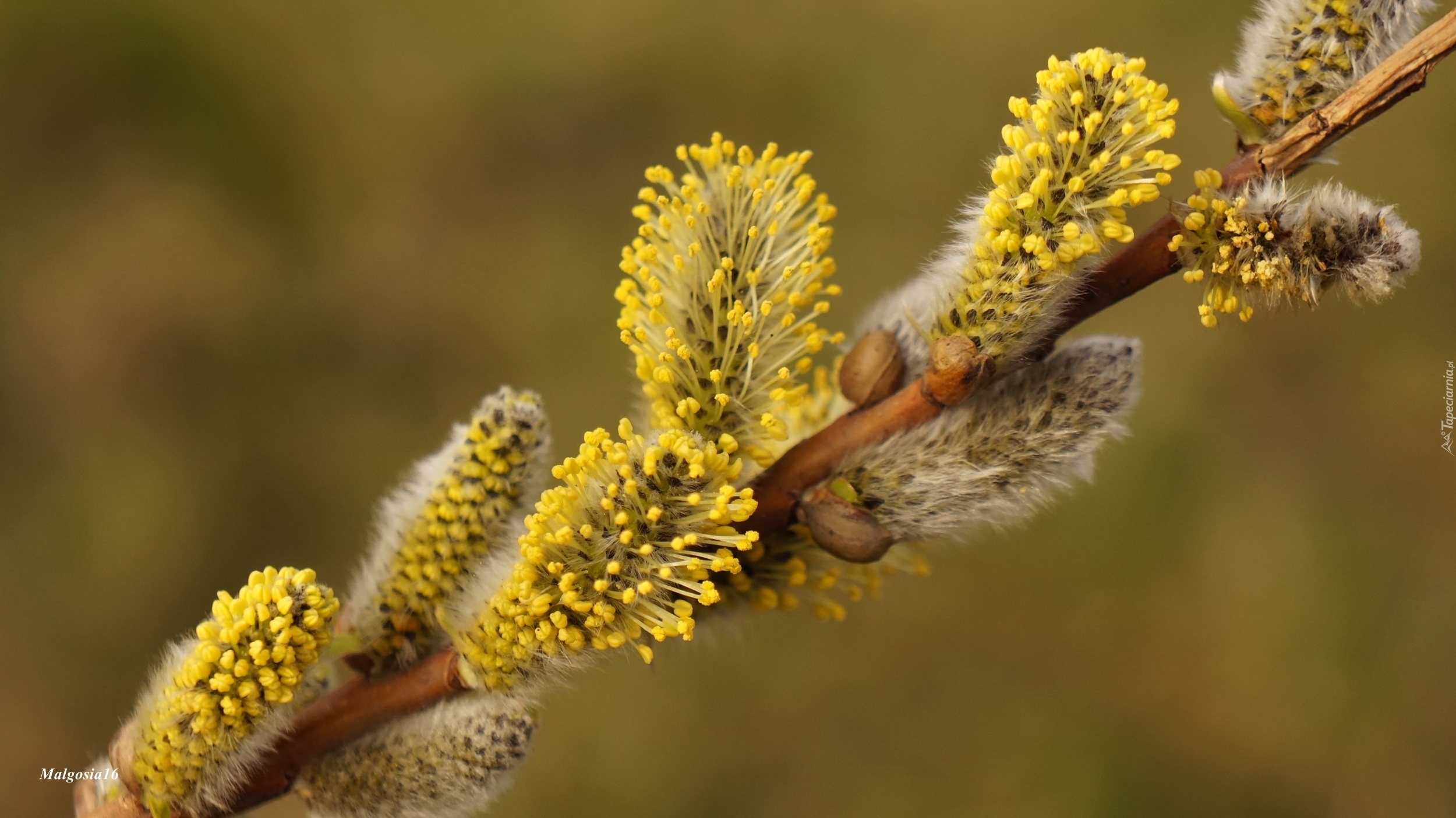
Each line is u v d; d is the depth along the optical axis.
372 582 0.35
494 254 0.82
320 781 0.34
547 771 0.70
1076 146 0.34
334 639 0.34
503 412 0.35
